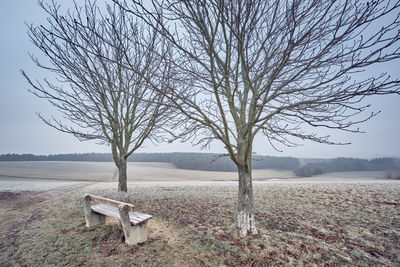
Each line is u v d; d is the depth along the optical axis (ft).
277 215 17.84
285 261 10.44
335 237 13.42
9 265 10.18
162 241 12.02
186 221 15.75
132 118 20.47
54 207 19.85
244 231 12.71
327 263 10.50
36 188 35.65
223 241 12.11
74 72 13.61
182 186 39.50
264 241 12.17
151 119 18.38
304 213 18.49
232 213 18.30
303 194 27.30
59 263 10.03
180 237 12.63
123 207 11.17
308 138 10.69
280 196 26.11
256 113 13.10
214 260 10.29
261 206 21.02
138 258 10.27
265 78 11.92
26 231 13.94
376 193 27.02
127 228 11.24
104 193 28.96
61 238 12.48
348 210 19.36
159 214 17.63
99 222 14.48
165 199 24.27
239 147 13.07
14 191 31.14
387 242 12.91
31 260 10.41
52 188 35.68
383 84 7.16
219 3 7.50
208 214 17.87
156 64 16.29
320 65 9.52
